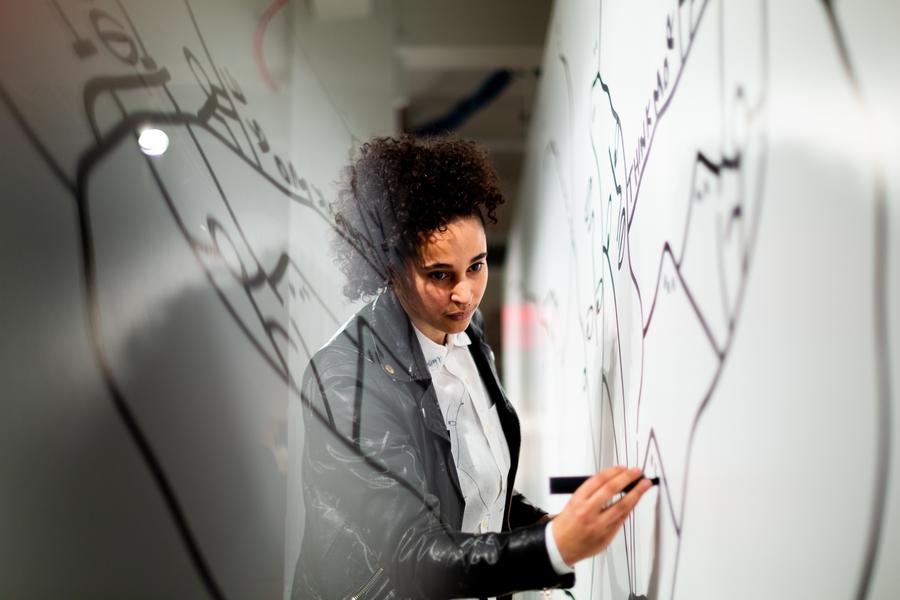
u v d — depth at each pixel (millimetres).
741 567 681
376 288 1203
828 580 521
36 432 993
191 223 1154
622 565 1233
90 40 1073
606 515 863
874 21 462
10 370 988
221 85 1401
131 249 1072
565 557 859
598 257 1543
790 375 578
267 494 1167
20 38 1031
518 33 3916
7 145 1003
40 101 1030
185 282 1125
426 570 893
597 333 1552
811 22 545
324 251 1341
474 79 4699
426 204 1086
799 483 564
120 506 1034
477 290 1144
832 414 514
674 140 919
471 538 901
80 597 997
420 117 4910
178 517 1067
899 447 436
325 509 1021
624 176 1254
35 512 990
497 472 1263
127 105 1108
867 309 471
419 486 979
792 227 576
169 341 1097
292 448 1207
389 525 930
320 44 3082
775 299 607
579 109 1827
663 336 967
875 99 462
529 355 3240
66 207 1023
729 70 717
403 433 1040
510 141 5250
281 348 1223
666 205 957
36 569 986
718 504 745
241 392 1167
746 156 671
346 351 1082
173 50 1246
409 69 4371
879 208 457
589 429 1668
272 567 1171
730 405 711
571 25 1969
